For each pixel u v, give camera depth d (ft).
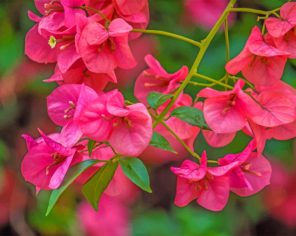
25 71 4.74
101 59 2.91
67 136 2.88
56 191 2.84
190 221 4.83
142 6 2.98
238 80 2.89
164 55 4.46
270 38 2.98
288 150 4.63
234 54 4.19
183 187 2.97
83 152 2.94
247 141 4.23
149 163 5.00
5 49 4.59
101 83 3.00
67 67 2.92
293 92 2.99
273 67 2.98
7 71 4.68
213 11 4.39
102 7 2.98
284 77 4.10
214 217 5.04
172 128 3.09
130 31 2.95
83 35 2.88
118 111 2.77
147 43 4.49
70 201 5.03
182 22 4.45
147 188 2.85
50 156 2.92
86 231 5.04
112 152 2.97
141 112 2.79
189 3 4.40
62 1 2.92
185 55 4.42
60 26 2.94
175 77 3.12
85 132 2.79
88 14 3.02
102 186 2.91
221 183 2.95
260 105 2.98
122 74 4.48
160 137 2.92
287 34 2.98
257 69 2.99
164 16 4.47
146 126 2.80
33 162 2.92
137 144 2.79
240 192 3.03
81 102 2.79
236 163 2.91
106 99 2.80
